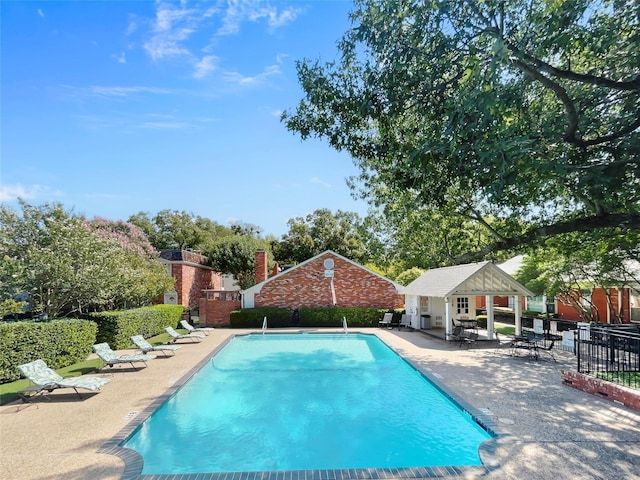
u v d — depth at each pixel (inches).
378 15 315.3
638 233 482.6
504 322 1120.8
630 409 333.7
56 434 284.5
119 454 249.9
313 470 227.6
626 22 289.7
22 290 554.3
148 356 539.2
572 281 755.4
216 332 932.6
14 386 400.2
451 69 328.8
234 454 291.1
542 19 269.0
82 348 542.0
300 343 823.7
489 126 278.2
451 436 321.7
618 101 355.6
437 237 781.9
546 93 370.0
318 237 1887.3
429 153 305.4
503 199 344.8
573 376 404.5
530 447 256.1
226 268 1581.0
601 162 308.5
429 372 478.9
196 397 433.7
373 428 341.1
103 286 635.5
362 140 385.7
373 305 1101.7
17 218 602.9
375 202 958.4
